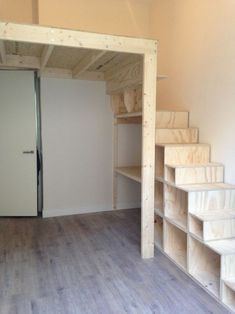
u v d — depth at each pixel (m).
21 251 3.19
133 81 3.43
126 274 2.70
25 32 2.46
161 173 3.29
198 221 2.61
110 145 4.71
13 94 4.21
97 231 3.81
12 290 2.44
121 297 2.34
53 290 2.44
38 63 3.97
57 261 2.96
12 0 4.20
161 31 4.24
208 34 3.18
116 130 4.68
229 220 2.44
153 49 2.83
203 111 3.29
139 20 4.61
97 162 4.66
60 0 4.17
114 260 2.98
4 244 3.38
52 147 4.41
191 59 3.50
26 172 4.35
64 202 4.53
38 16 4.10
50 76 4.29
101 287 2.48
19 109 4.25
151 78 2.85
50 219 4.32
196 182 2.88
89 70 4.33
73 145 4.51
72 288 2.47
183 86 3.68
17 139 4.29
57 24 4.17
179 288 2.46
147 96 2.86
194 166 2.88
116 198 4.81
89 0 4.32
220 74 3.01
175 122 3.51
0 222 4.18
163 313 2.13
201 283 2.47
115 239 3.53
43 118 4.33
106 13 4.43
